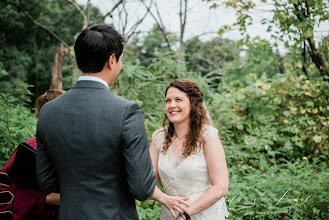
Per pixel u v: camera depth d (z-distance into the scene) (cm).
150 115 395
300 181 292
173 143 190
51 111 130
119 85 389
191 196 177
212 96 441
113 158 123
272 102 459
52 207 168
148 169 125
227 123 431
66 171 126
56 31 1823
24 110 352
